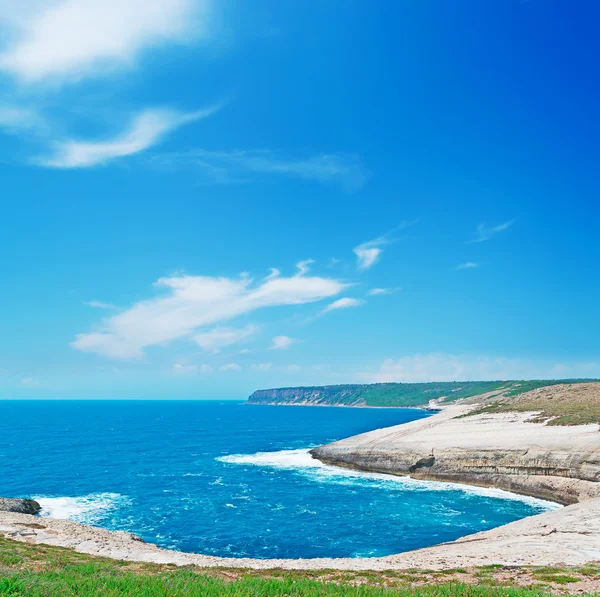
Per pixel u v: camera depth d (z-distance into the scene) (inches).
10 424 6732.3
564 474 1935.3
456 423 3002.0
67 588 503.5
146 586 522.6
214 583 568.4
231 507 1812.3
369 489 2123.5
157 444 4079.7
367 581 697.6
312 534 1473.9
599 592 583.5
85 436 4849.9
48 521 1261.1
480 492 2049.7
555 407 2930.6
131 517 1670.8
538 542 1022.4
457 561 864.3
